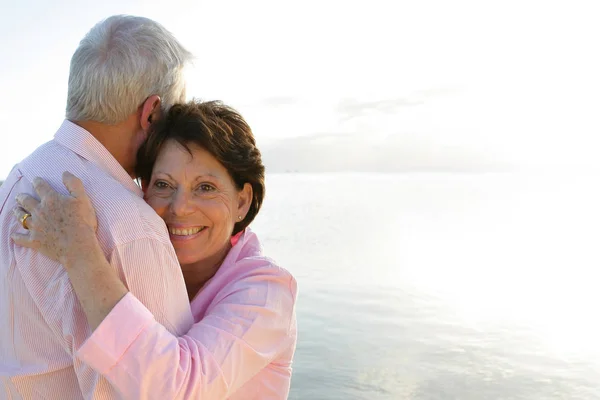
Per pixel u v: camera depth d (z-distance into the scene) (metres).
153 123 1.54
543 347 8.02
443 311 9.80
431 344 8.02
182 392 1.23
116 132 1.47
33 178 1.35
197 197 1.59
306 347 7.80
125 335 1.21
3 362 1.35
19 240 1.29
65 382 1.33
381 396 6.31
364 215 28.36
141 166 1.58
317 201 39.25
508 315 9.68
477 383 6.74
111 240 1.28
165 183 1.58
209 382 1.29
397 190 56.22
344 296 10.73
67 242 1.24
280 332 1.50
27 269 1.28
